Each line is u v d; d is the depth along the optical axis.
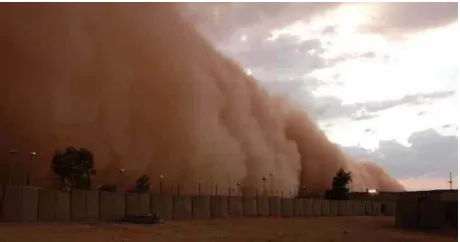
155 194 41.41
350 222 45.59
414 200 34.12
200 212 45.78
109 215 37.16
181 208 43.66
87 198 35.78
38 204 32.44
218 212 48.16
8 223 29.95
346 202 71.06
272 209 56.34
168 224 35.84
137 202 39.50
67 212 34.22
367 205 76.38
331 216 64.81
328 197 91.00
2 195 30.61
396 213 35.47
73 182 52.09
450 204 32.91
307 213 62.53
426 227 33.03
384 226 37.56
